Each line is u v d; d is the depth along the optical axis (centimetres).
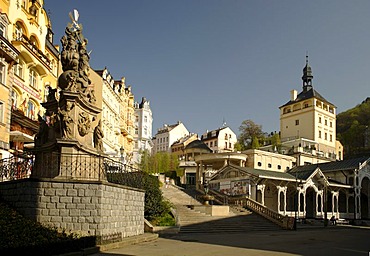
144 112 11394
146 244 1833
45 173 1758
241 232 2927
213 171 5706
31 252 1186
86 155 1777
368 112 10175
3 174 1797
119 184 1847
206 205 3397
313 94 8056
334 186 4972
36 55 3388
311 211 5216
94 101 2020
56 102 1911
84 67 1966
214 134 11312
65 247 1326
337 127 10325
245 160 5162
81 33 2003
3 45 2697
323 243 2144
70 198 1570
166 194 4241
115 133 6562
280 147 7206
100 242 1570
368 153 8581
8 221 1381
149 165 7819
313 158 6800
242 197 3947
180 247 1747
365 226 4759
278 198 4375
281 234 2775
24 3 3475
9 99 2802
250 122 10569
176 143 12138
